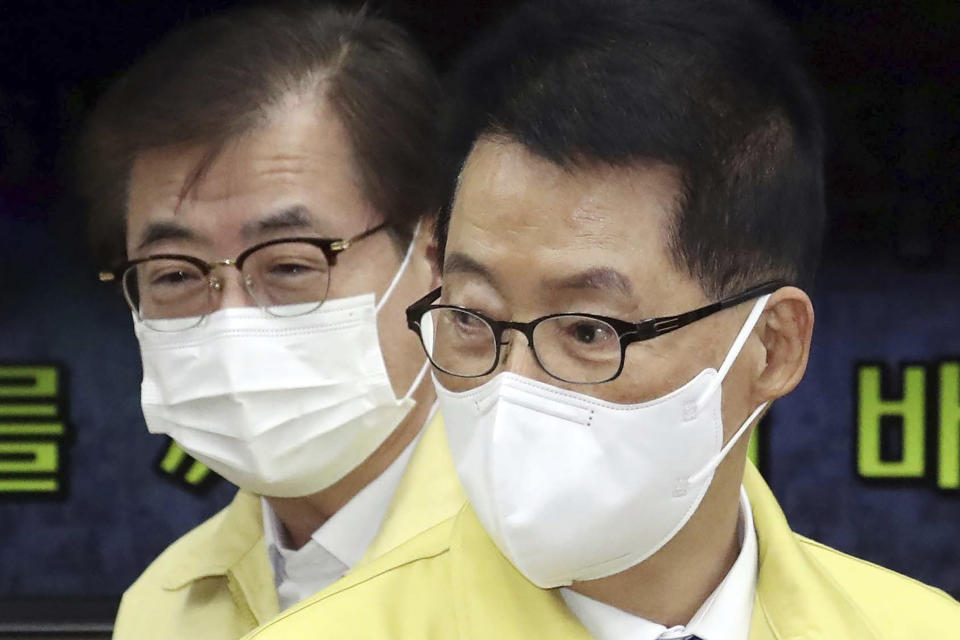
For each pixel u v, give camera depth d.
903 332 16.98
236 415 8.28
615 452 5.82
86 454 17.70
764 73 6.14
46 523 17.70
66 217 16.78
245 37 8.29
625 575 6.18
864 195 16.91
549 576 5.98
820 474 17.08
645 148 5.68
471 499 6.02
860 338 17.05
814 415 17.09
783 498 17.09
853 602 6.65
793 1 16.30
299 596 8.70
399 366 8.48
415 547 6.43
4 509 17.67
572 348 5.78
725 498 6.27
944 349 16.95
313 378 8.27
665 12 6.00
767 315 6.29
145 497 17.80
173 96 8.05
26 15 16.64
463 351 6.00
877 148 16.78
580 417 5.79
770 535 6.58
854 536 17.02
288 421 8.31
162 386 8.49
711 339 5.96
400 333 8.48
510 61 5.97
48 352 17.67
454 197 6.34
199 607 9.15
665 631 6.21
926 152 16.72
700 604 6.34
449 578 6.23
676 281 5.82
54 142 17.19
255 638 6.02
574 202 5.68
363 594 6.11
